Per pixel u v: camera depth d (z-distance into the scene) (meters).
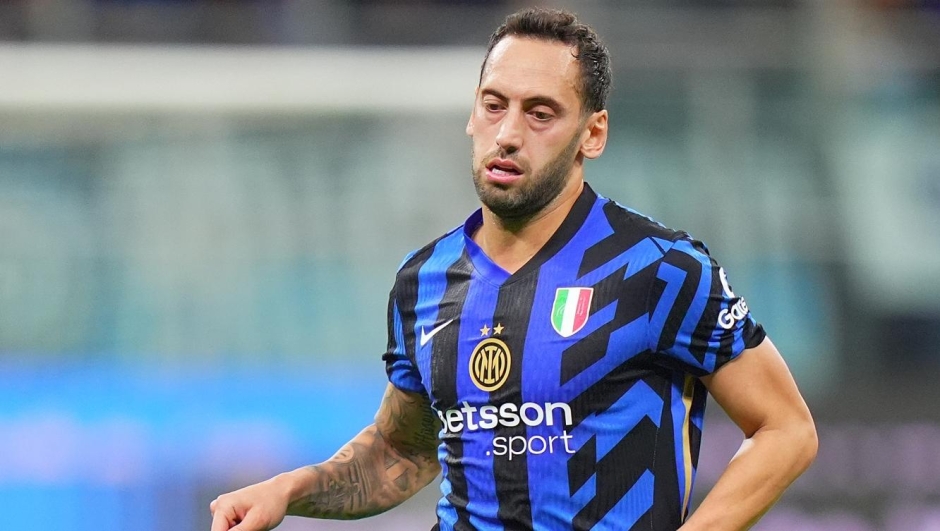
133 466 23.67
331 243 25.34
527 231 9.23
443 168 26.45
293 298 24.89
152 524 23.48
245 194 25.61
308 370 24.47
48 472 23.50
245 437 24.00
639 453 8.70
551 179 8.98
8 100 26.31
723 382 8.94
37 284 24.53
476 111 9.28
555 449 8.69
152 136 26.11
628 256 8.91
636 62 26.59
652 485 8.71
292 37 28.11
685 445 8.96
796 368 25.22
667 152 26.25
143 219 25.20
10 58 27.17
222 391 24.20
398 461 10.77
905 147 26.64
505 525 8.84
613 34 26.91
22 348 24.16
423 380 9.46
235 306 24.75
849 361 25.34
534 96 8.90
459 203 26.16
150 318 24.56
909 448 24.33
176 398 24.11
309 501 10.14
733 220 25.98
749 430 9.04
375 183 26.09
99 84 26.70
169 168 25.81
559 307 8.86
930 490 23.78
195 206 25.42
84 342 24.31
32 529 23.25
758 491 8.69
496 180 8.95
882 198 26.34
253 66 27.31
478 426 8.95
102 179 25.48
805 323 25.50
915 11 30.56
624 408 8.70
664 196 25.97
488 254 9.42
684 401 8.99
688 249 8.88
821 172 26.30
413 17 28.55
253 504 9.63
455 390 9.09
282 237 25.28
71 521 23.33
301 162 26.12
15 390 23.86
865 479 23.92
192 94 26.97
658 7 30.70
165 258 24.98
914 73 27.08
